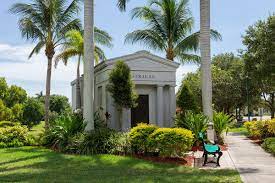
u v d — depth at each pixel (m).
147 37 28.61
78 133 16.70
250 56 32.97
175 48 28.78
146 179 10.19
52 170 11.99
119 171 11.73
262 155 15.55
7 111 46.94
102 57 29.55
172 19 28.36
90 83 17.55
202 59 18.31
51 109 71.94
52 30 26.00
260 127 22.27
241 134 28.69
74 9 25.80
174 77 23.78
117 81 20.73
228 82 45.75
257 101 50.03
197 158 14.05
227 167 12.58
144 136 14.71
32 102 50.22
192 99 23.17
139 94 24.00
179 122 18.77
